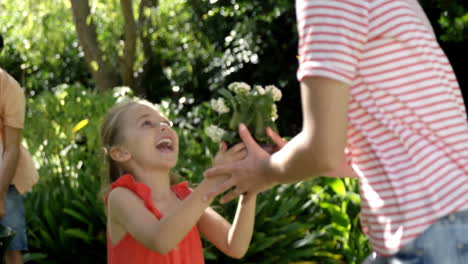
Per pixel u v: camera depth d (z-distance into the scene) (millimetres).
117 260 2527
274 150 2092
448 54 8641
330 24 1517
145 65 9914
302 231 4602
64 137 6090
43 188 5281
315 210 5074
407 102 1576
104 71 8766
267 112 2098
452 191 1542
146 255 2469
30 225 4758
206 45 10703
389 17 1557
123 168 2707
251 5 10258
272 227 4613
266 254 4473
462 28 7102
